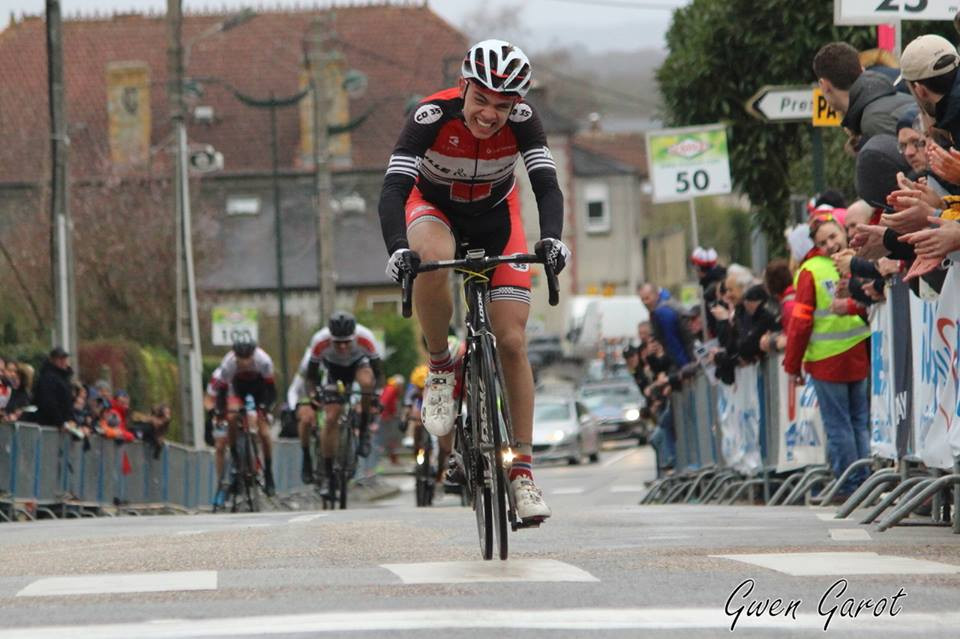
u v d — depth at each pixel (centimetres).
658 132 4119
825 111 3125
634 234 18675
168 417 4991
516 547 1720
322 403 3912
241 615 1153
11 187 10950
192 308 6038
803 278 2569
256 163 14250
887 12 2488
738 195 4659
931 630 1055
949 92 1738
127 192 9144
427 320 1612
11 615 1194
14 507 3716
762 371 3081
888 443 2212
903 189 1741
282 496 5662
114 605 1237
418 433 4375
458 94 1576
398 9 15500
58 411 4084
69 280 5050
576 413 8762
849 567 1394
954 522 1798
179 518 2803
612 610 1148
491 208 1636
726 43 4388
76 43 14638
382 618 1116
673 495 4109
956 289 1770
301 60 14688
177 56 6050
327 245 7812
